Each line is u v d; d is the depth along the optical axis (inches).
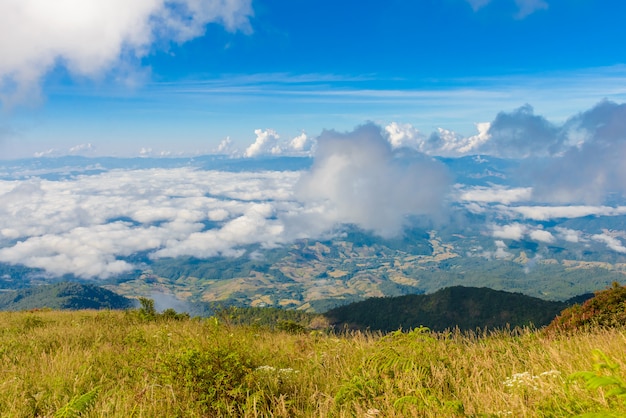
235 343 241.8
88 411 204.4
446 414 161.8
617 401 140.1
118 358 307.9
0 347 364.5
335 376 239.1
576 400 151.6
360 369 235.0
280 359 285.6
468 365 236.7
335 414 181.9
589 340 267.4
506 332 354.9
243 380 207.6
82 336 418.9
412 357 233.8
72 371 266.1
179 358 219.9
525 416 148.5
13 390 236.1
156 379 221.9
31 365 297.4
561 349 246.5
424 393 187.6
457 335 325.7
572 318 379.6
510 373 223.8
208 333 266.2
